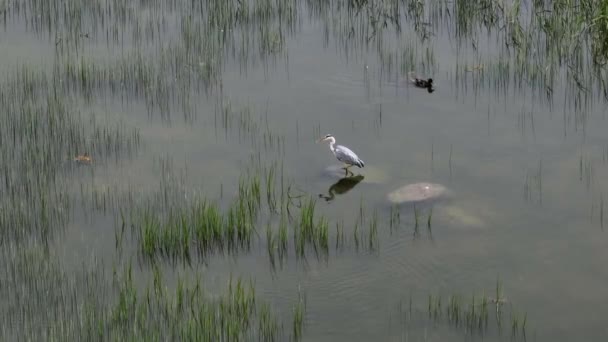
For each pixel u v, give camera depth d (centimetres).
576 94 1947
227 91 1984
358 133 1828
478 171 1684
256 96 1966
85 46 2183
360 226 1529
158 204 1559
